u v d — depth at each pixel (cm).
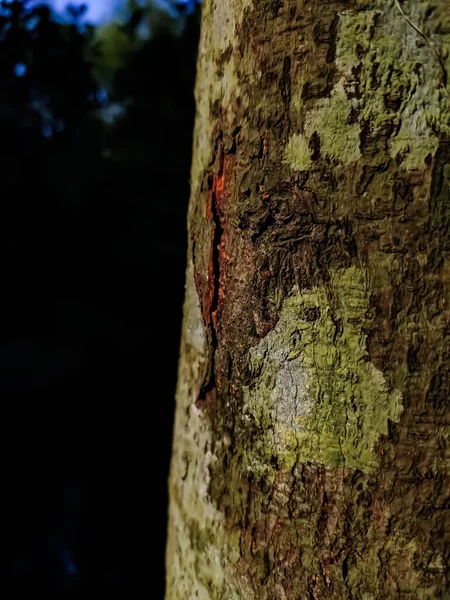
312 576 26
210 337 32
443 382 24
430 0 24
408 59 24
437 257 24
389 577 25
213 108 32
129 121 162
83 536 138
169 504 39
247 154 28
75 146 174
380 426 25
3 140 145
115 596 124
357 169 25
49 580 126
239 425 30
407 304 25
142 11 145
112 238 179
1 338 167
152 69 138
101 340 172
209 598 31
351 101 25
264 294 28
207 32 34
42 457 153
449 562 25
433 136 24
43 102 129
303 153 26
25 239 170
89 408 164
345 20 25
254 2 28
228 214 30
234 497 30
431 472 24
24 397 157
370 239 25
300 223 26
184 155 167
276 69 27
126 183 175
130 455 159
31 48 114
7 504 141
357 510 25
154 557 134
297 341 27
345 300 26
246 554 29
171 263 179
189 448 34
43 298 175
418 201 24
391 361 25
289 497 27
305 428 27
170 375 173
